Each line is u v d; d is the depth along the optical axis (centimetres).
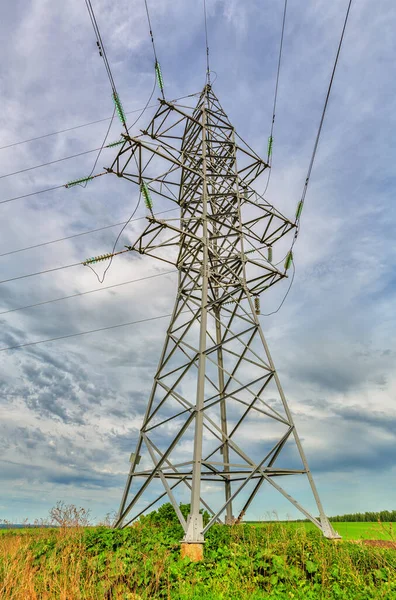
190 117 2186
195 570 1113
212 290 2192
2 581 1006
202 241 1931
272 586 1028
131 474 1695
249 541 1488
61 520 1673
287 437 1653
